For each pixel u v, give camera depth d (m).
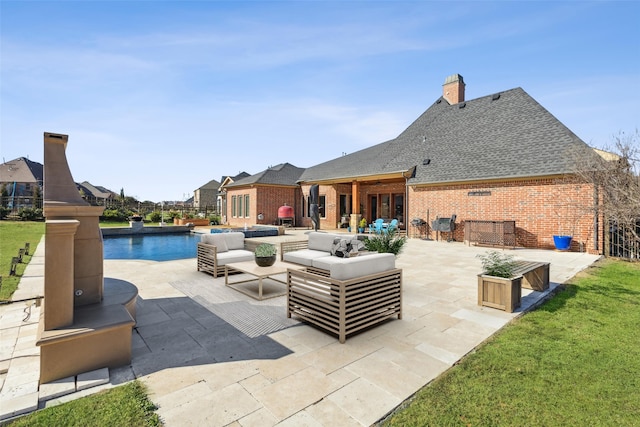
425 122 19.50
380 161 19.11
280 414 2.46
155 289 6.23
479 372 3.10
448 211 14.66
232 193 26.36
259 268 6.09
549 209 11.75
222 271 7.49
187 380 2.95
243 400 2.64
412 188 16.16
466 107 17.55
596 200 10.29
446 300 5.57
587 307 5.09
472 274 7.68
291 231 19.84
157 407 2.54
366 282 4.12
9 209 26.73
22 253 9.27
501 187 12.98
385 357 3.44
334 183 21.11
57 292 3.02
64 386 2.78
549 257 10.08
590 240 10.82
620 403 2.61
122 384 2.88
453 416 2.45
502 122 15.05
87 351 3.03
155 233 19.53
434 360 3.37
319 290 4.19
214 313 4.86
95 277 3.84
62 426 2.30
